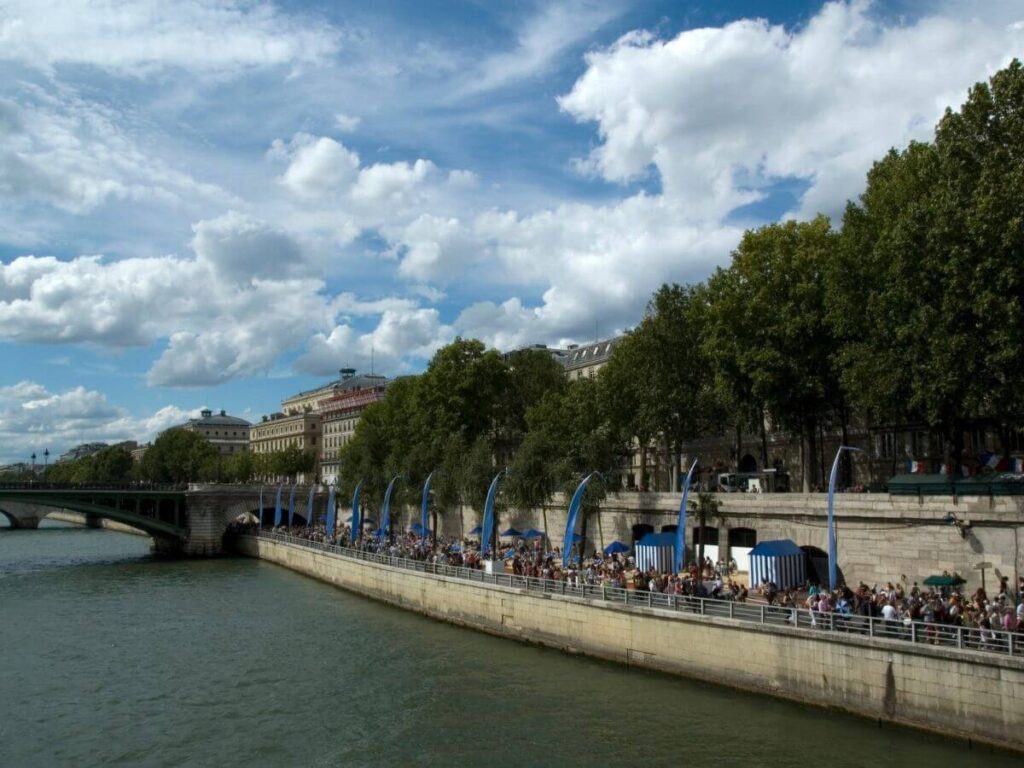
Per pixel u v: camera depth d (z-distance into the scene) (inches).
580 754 1102.4
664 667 1402.6
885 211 1711.4
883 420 1784.0
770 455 2751.0
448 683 1446.9
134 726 1286.9
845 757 1035.3
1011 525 1368.1
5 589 2741.1
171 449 7701.8
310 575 3019.2
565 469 2265.0
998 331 1347.2
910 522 1510.8
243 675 1562.5
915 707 1079.6
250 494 4195.4
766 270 2114.9
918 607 1200.2
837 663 1160.8
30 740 1232.2
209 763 1133.7
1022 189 1344.7
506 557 2234.3
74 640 1897.1
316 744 1191.6
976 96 1476.4
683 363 2479.1
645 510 2198.6
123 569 3334.2
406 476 3196.4
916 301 1489.9
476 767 1079.6
